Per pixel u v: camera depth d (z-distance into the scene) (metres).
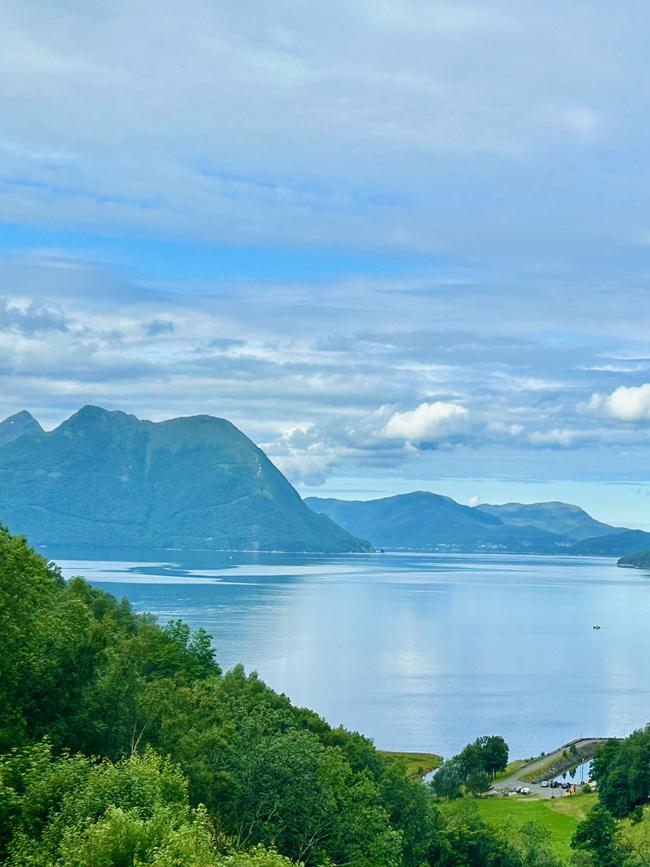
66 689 70.81
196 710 88.12
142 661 94.06
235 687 132.88
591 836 135.25
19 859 50.31
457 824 120.12
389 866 87.50
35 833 54.38
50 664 69.31
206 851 48.78
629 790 167.12
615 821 139.50
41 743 59.78
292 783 80.31
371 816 88.00
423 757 199.88
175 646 132.38
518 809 169.12
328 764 88.31
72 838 50.09
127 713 74.69
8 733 62.50
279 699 146.88
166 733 77.38
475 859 117.25
